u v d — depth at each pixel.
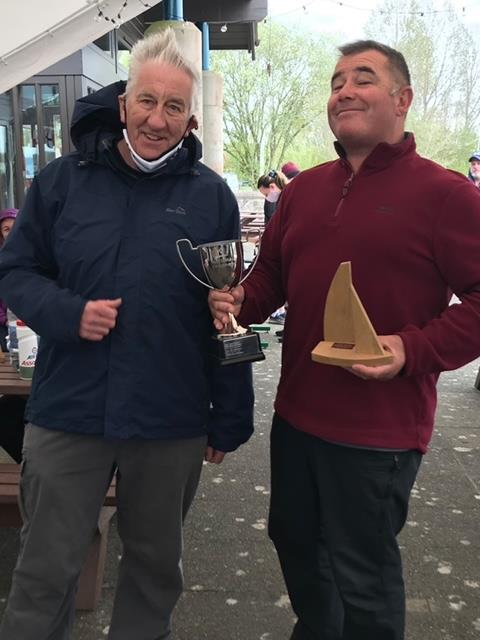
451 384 4.98
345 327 1.51
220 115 10.72
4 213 3.58
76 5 3.58
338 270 1.47
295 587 1.86
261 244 1.91
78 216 1.55
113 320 1.49
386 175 1.56
